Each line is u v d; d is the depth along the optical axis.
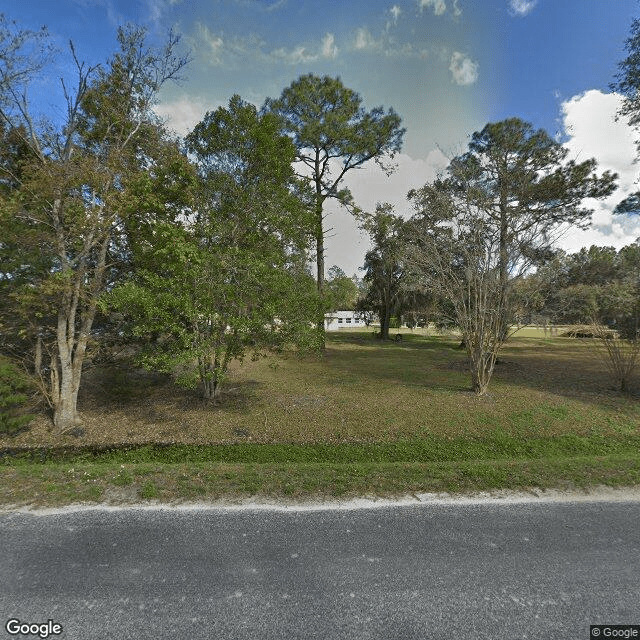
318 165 17.08
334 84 15.48
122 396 8.13
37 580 2.08
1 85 5.95
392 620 1.81
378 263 24.09
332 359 14.45
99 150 6.49
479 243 7.92
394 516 2.81
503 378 10.14
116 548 2.38
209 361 6.99
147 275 5.89
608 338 8.89
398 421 6.40
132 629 1.76
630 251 13.74
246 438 5.78
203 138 7.52
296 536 2.53
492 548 2.40
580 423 6.14
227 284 6.03
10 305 6.17
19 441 5.70
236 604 1.91
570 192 11.74
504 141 11.64
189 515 2.80
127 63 6.84
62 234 5.82
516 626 1.78
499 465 3.78
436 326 17.41
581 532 2.59
